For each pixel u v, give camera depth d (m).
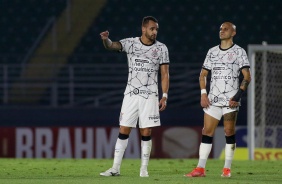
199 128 61.56
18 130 62.38
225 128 28.50
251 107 53.16
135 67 28.47
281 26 83.50
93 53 83.50
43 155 62.16
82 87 79.12
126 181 25.86
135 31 85.50
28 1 88.12
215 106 28.41
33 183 25.22
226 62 28.22
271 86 59.84
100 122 70.00
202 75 28.83
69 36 85.00
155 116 28.72
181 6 86.38
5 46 85.12
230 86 28.22
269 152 55.59
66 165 38.94
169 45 83.38
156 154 61.78
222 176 28.80
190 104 75.56
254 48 53.12
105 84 77.88
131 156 60.78
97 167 37.12
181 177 28.41
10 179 27.52
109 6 87.25
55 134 62.06
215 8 85.62
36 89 80.50
